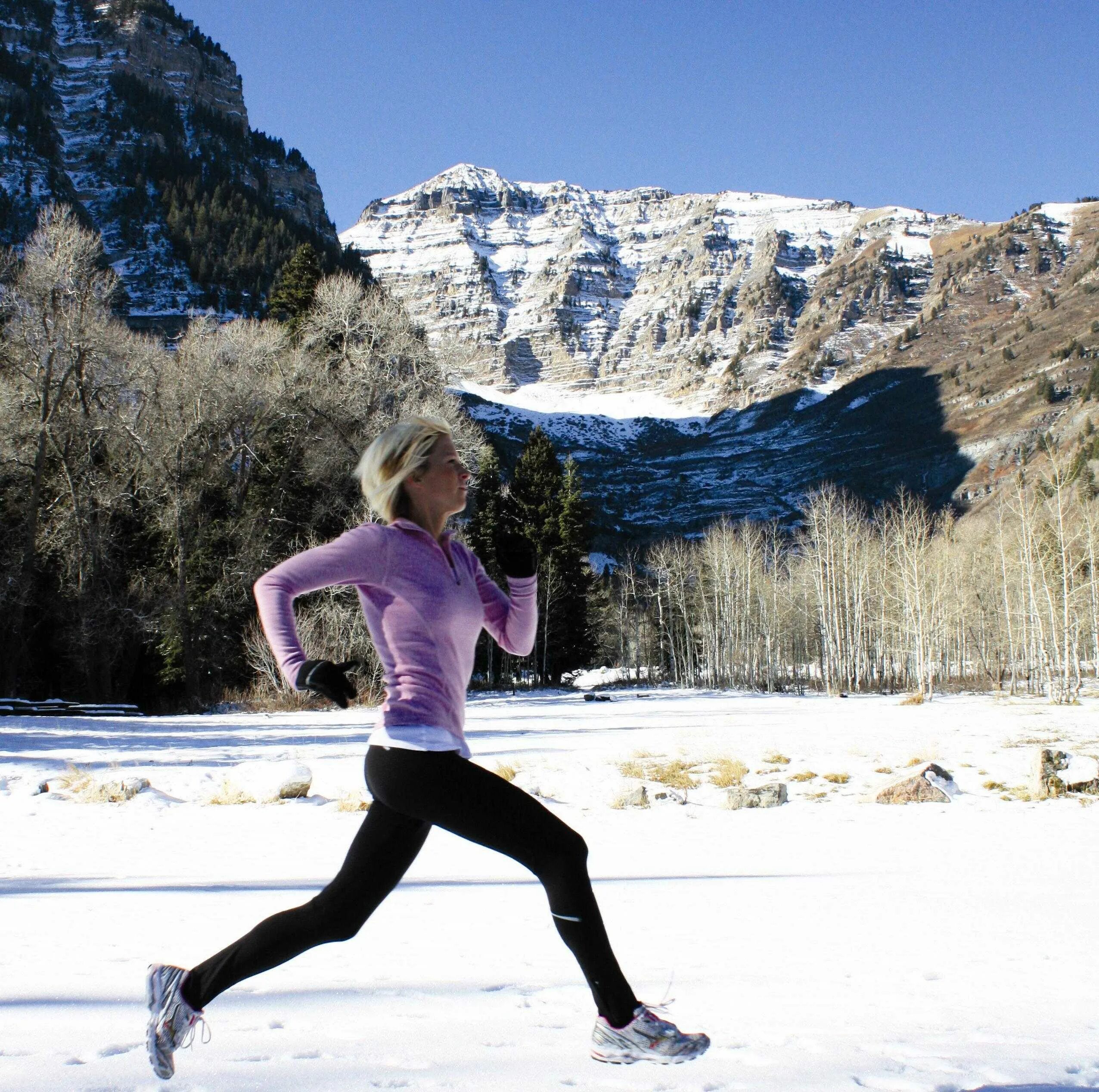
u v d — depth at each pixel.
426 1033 2.93
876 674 75.12
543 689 64.19
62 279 38.44
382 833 2.58
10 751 18.27
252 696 41.34
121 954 4.20
